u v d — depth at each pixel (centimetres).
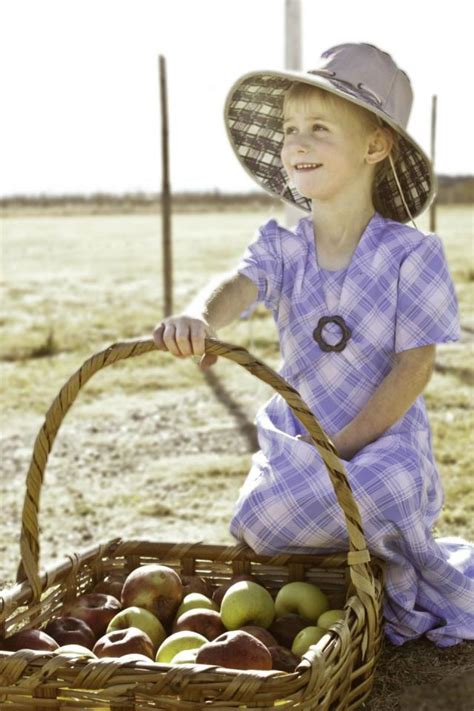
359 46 268
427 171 277
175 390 661
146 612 235
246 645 200
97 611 240
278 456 261
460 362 700
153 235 3591
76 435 543
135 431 549
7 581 318
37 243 3127
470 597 261
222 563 262
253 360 209
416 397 262
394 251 267
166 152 893
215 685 180
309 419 206
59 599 246
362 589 214
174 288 1462
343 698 209
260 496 255
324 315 271
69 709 188
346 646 201
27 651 193
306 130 267
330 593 251
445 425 512
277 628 233
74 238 3447
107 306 1190
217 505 402
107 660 187
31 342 877
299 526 249
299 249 278
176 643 218
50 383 698
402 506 245
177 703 182
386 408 258
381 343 266
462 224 2353
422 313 263
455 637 258
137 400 633
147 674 183
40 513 402
